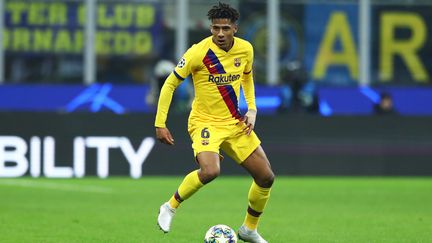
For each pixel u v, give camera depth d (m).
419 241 36.94
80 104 82.81
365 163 69.06
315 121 68.62
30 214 45.31
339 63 85.38
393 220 44.00
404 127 69.31
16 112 65.50
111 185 61.31
